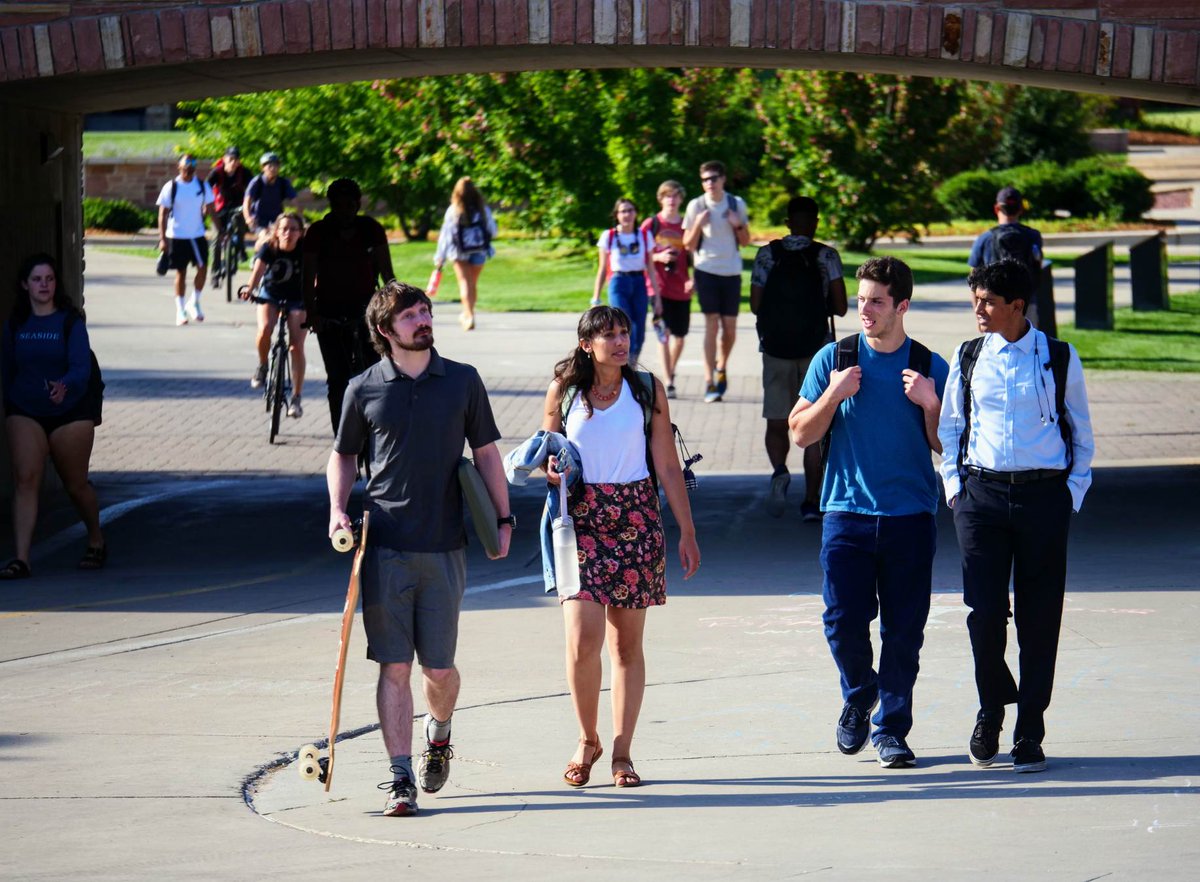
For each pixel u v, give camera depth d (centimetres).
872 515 2291
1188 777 2170
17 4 3734
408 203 13175
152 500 4747
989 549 2212
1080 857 1841
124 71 4022
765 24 3728
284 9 3741
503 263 11662
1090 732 2414
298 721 2630
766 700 2688
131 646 3144
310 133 12469
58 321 3791
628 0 3712
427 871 1864
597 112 10881
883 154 11262
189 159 8662
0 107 4384
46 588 3691
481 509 2119
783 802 2139
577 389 2239
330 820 2120
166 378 6962
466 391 2153
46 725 2608
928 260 11925
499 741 2505
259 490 4903
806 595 3462
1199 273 11431
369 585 2144
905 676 2305
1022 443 2184
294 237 5634
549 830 2047
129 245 14262
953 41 3725
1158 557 3719
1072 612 3181
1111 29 3719
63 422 3806
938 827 1989
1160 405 6166
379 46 3744
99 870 1886
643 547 2233
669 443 2278
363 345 4669
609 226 11012
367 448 2441
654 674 2862
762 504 4562
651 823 2064
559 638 3156
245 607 3478
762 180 12269
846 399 2303
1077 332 8288
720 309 6216
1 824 2092
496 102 11025
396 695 2155
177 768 2370
